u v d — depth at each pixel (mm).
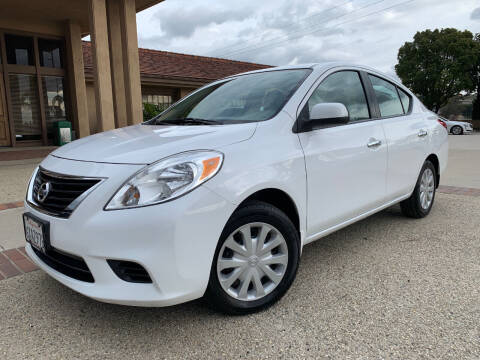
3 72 10711
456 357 1899
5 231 3932
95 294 1978
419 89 33719
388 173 3385
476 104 33250
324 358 1927
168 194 1932
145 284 1975
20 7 10000
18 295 2629
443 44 31516
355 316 2295
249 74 3400
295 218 2562
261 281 2408
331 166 2727
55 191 2186
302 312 2355
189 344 2066
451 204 4844
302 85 2795
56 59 11727
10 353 2012
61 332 2201
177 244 1915
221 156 2131
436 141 4219
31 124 11445
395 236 3680
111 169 2059
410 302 2439
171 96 15086
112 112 8477
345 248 3400
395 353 1943
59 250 2092
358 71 3367
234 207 2098
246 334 2143
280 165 2355
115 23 9367
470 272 2857
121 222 1904
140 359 1954
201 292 2061
